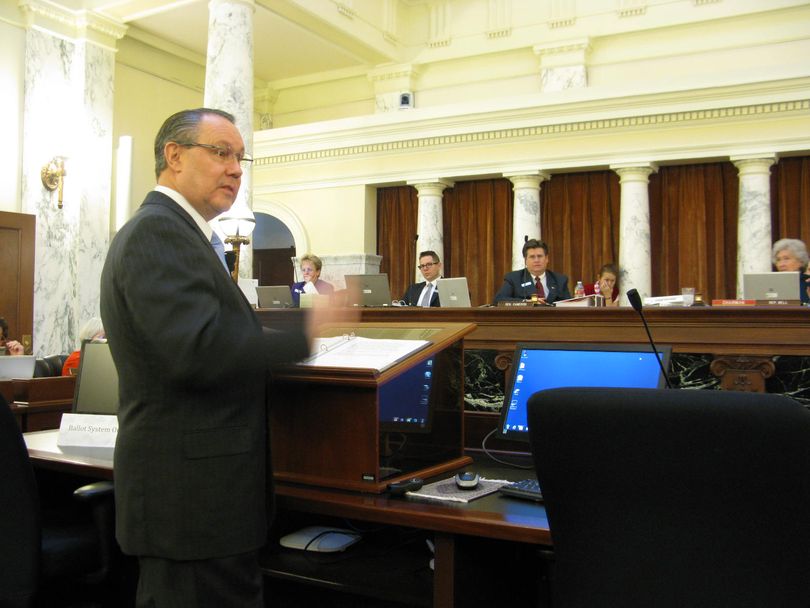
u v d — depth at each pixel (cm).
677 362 263
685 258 823
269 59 1145
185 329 151
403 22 1113
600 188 862
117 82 1019
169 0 864
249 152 730
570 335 276
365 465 194
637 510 134
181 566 157
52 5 855
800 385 246
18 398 346
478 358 293
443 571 174
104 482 219
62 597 254
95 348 275
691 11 950
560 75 1007
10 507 197
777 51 923
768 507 124
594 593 139
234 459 160
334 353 213
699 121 768
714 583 129
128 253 158
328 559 219
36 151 843
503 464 242
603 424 134
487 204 919
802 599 124
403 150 910
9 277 787
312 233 966
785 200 785
